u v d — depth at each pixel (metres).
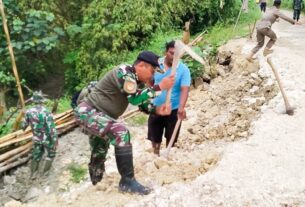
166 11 9.62
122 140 3.44
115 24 9.06
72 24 10.00
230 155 4.26
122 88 3.32
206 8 10.61
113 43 9.03
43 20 8.86
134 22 9.09
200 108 6.06
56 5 9.97
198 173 4.14
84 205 3.98
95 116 3.41
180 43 3.28
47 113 5.00
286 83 5.89
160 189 3.75
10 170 5.19
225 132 5.11
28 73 10.20
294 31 10.18
